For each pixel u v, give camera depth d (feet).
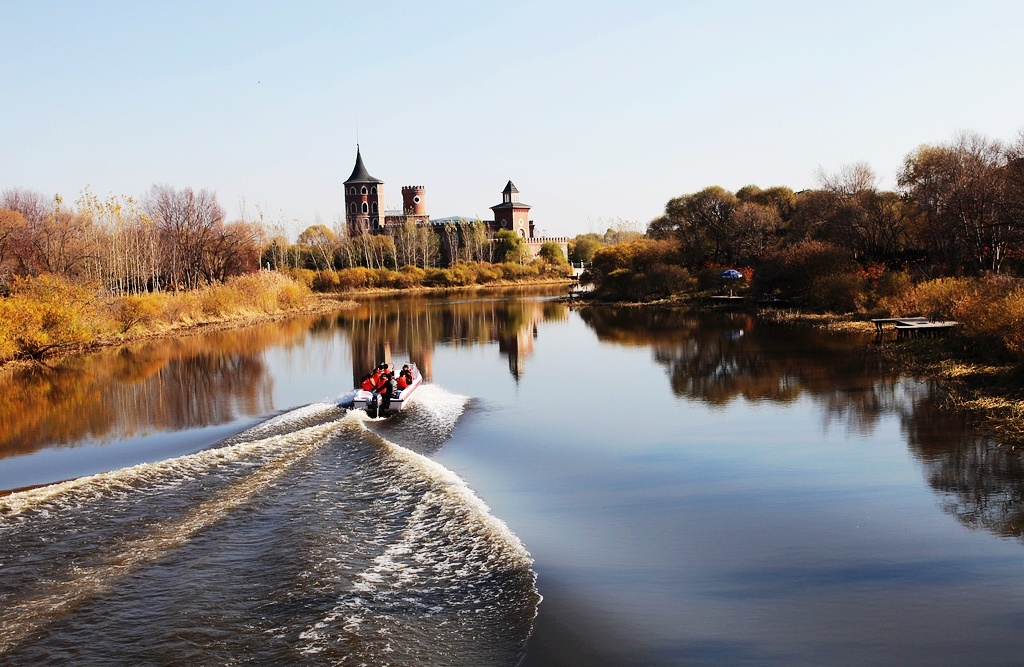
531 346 129.49
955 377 76.28
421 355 120.67
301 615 30.48
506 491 48.52
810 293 163.43
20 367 109.29
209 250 263.08
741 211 226.58
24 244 193.36
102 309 145.48
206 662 27.20
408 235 431.43
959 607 30.66
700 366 98.78
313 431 59.82
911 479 47.29
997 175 136.77
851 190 193.88
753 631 29.32
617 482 49.88
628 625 30.01
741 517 42.14
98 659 27.45
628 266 262.47
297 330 164.86
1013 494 43.80
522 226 542.98
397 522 41.01
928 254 157.38
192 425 68.95
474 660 27.43
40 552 36.58
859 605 31.12
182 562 35.50
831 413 66.95
